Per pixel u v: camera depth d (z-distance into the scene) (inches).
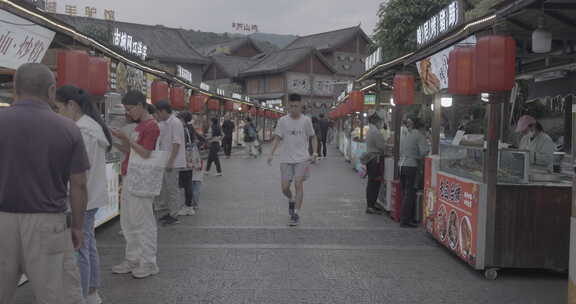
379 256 235.3
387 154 362.3
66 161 115.0
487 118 205.9
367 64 437.1
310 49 2330.2
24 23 208.1
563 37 233.6
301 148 300.0
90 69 261.7
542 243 205.6
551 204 205.0
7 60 203.0
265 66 2405.3
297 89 2333.9
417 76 361.4
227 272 207.8
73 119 157.3
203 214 334.3
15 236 110.3
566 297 183.9
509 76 192.1
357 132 724.0
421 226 300.7
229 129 847.7
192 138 340.5
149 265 201.8
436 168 264.8
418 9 735.1
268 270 211.0
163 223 296.2
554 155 293.7
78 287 120.2
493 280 203.3
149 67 446.3
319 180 534.0
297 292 184.9
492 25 204.2
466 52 217.3
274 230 286.7
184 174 329.1
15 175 109.3
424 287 192.7
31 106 112.3
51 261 112.6
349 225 303.1
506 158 209.6
